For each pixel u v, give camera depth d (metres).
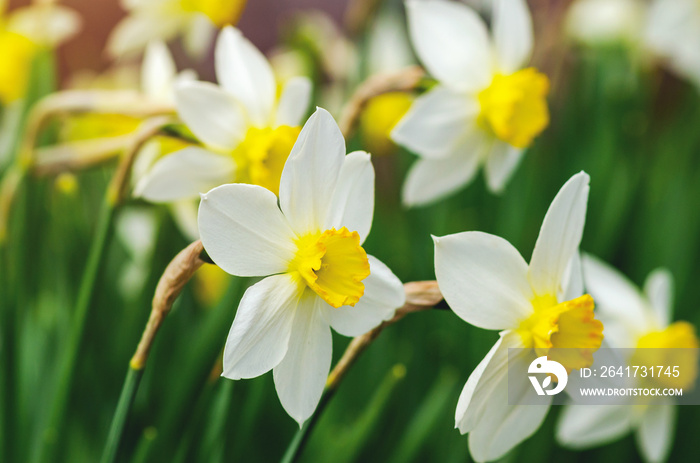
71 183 0.55
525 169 0.72
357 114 0.52
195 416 0.48
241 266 0.40
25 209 0.53
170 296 0.41
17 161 0.58
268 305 0.40
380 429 0.57
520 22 0.54
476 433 0.42
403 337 0.63
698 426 0.68
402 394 0.61
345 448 0.50
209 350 0.49
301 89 0.49
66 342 0.53
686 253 0.76
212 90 0.48
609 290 0.58
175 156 0.48
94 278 0.48
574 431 0.55
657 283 0.58
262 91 0.49
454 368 0.62
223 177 0.49
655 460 0.56
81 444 0.53
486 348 0.61
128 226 0.63
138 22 0.66
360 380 0.60
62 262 0.56
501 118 0.53
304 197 0.40
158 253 0.55
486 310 0.41
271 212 0.40
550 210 0.41
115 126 0.63
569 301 0.42
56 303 0.60
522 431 0.42
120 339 0.55
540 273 0.42
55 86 0.70
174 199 0.49
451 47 0.53
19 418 0.52
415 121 0.53
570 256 0.42
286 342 0.40
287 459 0.42
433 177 0.55
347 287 0.40
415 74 0.52
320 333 0.41
